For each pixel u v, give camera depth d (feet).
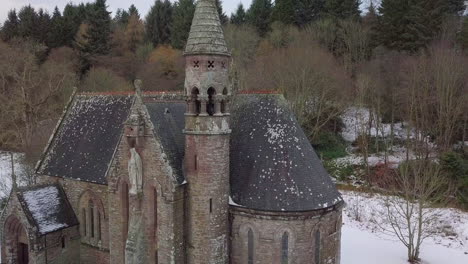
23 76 255.09
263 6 448.65
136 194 103.86
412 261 149.89
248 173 105.60
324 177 108.78
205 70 97.30
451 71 241.96
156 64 392.88
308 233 100.89
